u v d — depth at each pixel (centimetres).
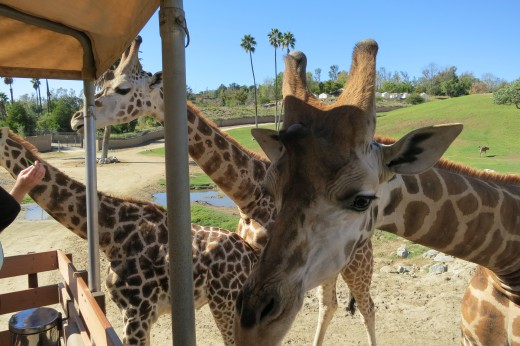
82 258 822
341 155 193
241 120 6291
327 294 477
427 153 210
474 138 3397
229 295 414
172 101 153
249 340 176
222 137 453
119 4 216
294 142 192
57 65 370
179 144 155
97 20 248
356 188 193
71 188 409
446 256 766
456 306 593
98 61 324
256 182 459
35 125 4888
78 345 300
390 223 256
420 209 254
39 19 277
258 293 180
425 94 8244
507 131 3534
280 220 193
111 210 402
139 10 213
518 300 277
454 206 256
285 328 184
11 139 421
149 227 402
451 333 534
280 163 208
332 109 208
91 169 342
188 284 158
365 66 223
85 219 407
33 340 306
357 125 199
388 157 218
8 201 212
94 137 343
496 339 291
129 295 376
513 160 2375
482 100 5000
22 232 1034
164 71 154
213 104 8431
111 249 393
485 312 296
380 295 640
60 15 259
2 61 354
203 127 442
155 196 1580
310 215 192
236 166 450
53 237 984
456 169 295
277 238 190
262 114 6850
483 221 260
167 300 398
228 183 451
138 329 374
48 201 404
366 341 528
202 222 1057
